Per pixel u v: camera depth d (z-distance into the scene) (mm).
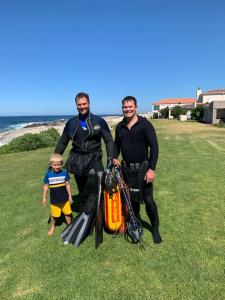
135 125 4352
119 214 4637
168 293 3490
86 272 3949
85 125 4836
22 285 3777
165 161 11047
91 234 4871
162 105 98375
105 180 4496
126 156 4465
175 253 4270
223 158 11422
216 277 3723
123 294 3512
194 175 8547
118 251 4383
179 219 5398
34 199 7027
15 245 4762
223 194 6719
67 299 3488
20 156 14766
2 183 8828
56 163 4930
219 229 4973
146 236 4770
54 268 4078
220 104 38406
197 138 20047
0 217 5984
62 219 5648
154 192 6977
